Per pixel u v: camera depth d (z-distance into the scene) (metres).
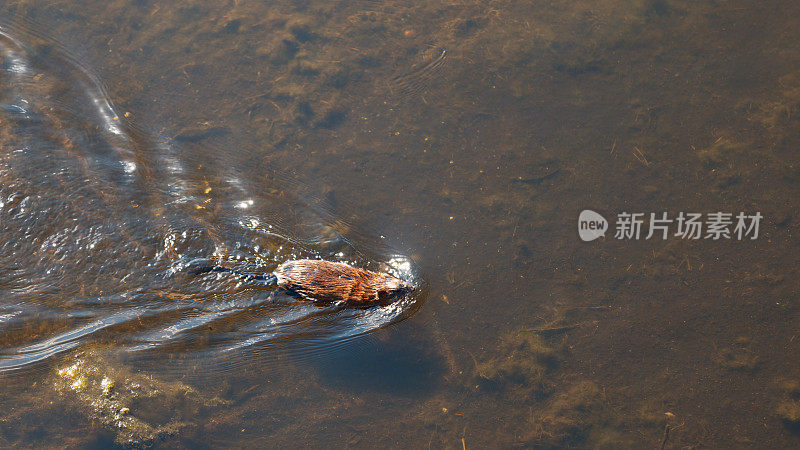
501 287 6.91
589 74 8.95
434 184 7.75
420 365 6.41
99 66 8.83
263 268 6.94
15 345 6.38
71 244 6.79
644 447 5.84
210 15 9.80
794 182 7.67
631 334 6.59
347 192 7.65
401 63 9.12
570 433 5.94
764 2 9.80
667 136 8.18
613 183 7.73
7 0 9.64
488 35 9.52
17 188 7.00
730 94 8.61
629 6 9.91
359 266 7.01
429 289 6.87
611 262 7.11
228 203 7.38
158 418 6.04
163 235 6.95
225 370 6.36
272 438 5.93
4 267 6.63
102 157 7.55
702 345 6.50
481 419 6.05
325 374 6.36
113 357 6.41
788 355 6.40
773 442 5.86
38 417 6.04
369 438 5.91
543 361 6.41
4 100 7.93
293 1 10.12
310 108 8.52
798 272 6.95
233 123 8.31
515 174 7.84
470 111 8.52
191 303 6.71
